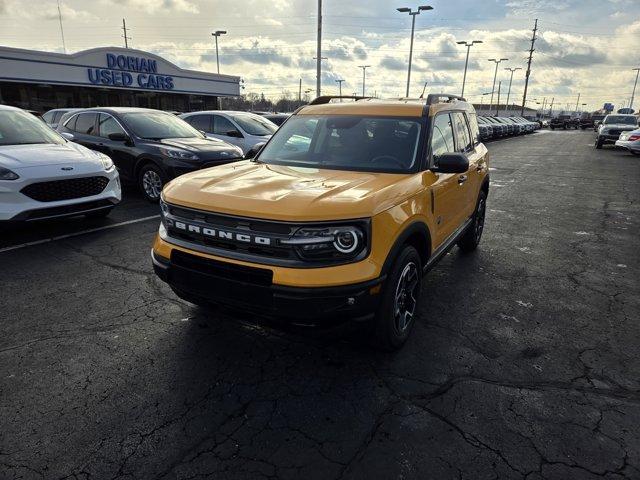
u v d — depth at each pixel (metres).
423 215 3.39
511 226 7.17
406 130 3.84
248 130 10.91
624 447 2.42
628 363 3.22
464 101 5.43
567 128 61.50
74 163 6.00
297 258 2.68
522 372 3.10
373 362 3.20
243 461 2.31
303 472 2.24
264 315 2.76
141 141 8.33
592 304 4.21
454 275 4.93
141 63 32.44
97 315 3.84
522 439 2.47
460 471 2.25
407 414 2.66
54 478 2.19
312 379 2.99
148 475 2.21
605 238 6.48
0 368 3.07
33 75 26.47
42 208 5.62
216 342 3.43
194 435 2.48
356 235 2.70
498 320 3.87
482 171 5.45
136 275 4.72
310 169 3.68
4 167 5.41
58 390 2.85
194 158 8.01
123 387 2.89
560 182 11.86
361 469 2.26
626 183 11.68
